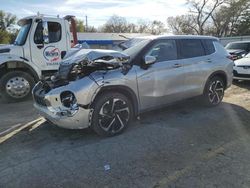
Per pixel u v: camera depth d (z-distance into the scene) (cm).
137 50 545
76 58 506
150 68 536
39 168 392
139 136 496
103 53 489
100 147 454
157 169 380
